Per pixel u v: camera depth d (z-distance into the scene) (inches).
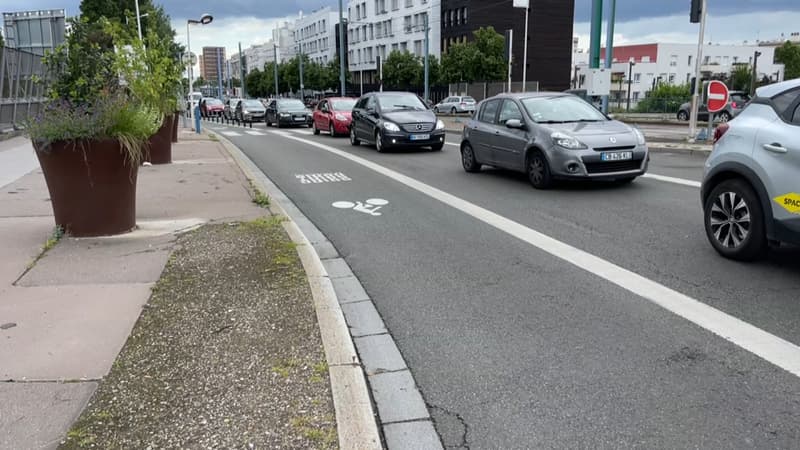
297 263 226.8
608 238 276.4
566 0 2753.4
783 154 211.5
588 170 388.5
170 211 332.5
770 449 117.3
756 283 209.5
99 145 258.5
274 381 137.6
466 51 2332.7
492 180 462.0
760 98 233.1
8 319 175.2
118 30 574.2
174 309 182.2
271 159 652.1
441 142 695.1
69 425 120.8
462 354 160.9
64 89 562.9
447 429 126.3
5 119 790.5
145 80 546.6
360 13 3661.4
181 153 674.8
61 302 188.4
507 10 2674.7
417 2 3078.2
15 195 368.2
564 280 218.4
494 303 197.2
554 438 122.3
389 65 2812.5
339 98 1013.2
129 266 224.8
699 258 241.0
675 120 1379.2
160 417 123.5
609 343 165.0
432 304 198.1
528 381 145.5
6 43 1019.3
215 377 139.9
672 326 175.3
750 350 158.7
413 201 383.2
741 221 231.6
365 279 226.2
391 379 148.2
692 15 641.6
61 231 265.4
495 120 472.1
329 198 404.5
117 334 164.6
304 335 162.4
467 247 267.0
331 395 131.3
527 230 295.6
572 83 2876.5
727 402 134.2
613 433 123.5
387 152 701.3
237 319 173.9
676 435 122.3
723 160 236.4
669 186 405.4
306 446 113.0
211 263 227.8
